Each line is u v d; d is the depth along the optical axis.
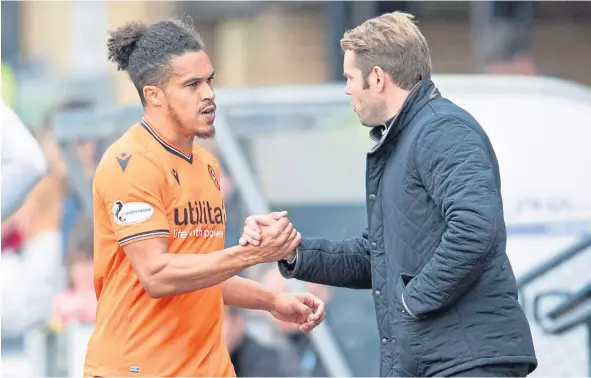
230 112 15.11
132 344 9.11
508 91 14.40
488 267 8.69
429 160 8.73
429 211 8.85
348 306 14.70
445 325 8.74
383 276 9.21
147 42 9.05
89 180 16.48
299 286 14.67
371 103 9.27
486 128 14.27
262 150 15.08
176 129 9.08
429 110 8.99
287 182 15.00
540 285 14.12
